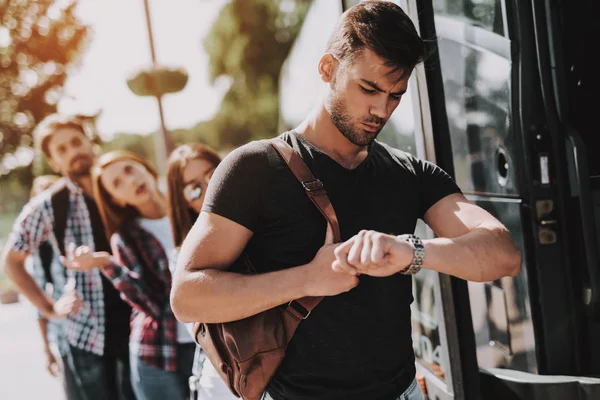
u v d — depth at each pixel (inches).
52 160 147.9
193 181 125.0
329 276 58.4
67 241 146.2
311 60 196.5
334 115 63.7
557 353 92.1
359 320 63.3
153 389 130.3
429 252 59.5
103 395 143.6
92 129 495.8
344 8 117.6
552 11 91.4
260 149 63.7
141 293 130.8
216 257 62.1
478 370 88.0
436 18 102.3
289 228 63.1
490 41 93.0
